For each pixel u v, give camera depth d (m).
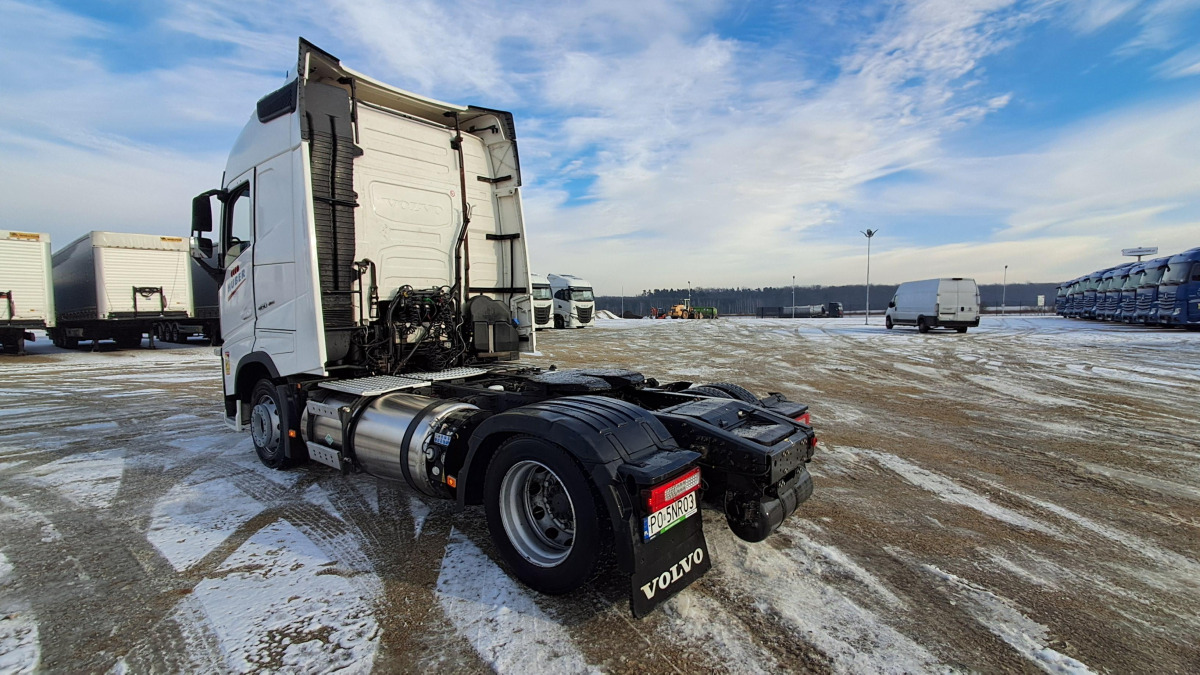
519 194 6.04
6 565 3.51
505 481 3.26
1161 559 3.57
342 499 4.62
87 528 4.07
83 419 8.05
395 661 2.52
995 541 3.82
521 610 2.95
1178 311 25.98
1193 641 2.70
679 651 2.59
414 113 5.55
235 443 6.55
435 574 3.34
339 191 4.80
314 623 2.83
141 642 2.69
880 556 3.58
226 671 2.46
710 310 56.00
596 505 2.84
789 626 2.79
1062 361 14.74
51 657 2.58
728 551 3.63
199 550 3.69
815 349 19.02
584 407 3.18
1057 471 5.42
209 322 21.59
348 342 4.93
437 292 5.49
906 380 11.75
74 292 20.23
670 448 3.10
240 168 5.48
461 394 4.66
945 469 5.47
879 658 2.54
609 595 3.11
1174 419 7.84
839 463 5.66
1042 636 2.73
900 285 29.50
